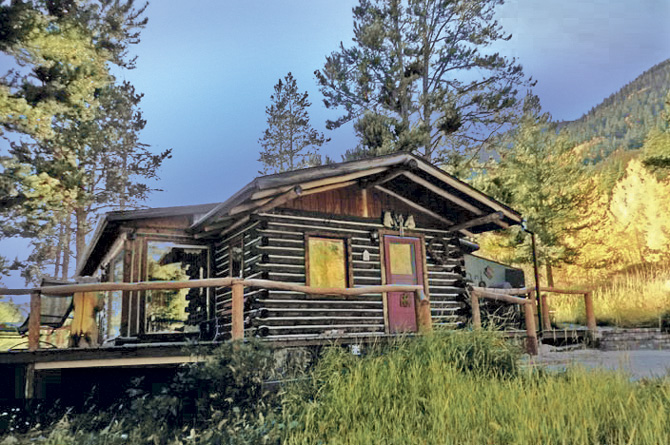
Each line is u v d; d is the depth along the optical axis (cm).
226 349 836
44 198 2150
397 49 2466
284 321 1183
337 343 950
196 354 842
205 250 1448
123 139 3353
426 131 2283
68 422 802
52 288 834
